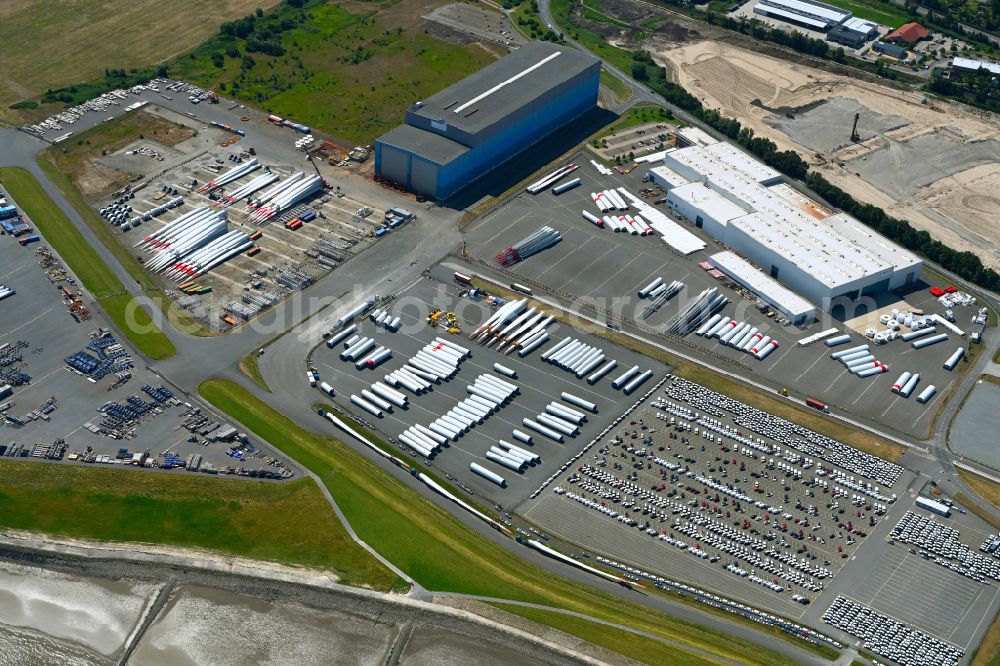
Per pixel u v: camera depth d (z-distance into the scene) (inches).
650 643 7544.3
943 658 7460.6
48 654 7672.2
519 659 7544.3
